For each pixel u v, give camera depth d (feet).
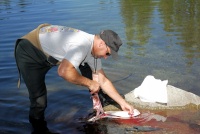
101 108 13.09
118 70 17.66
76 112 13.30
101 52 10.94
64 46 11.05
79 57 10.66
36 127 12.05
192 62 18.48
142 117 12.91
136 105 13.98
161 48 21.31
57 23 28.68
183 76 16.47
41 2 40.83
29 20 30.27
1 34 25.39
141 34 24.86
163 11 33.50
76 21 29.40
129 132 11.73
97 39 10.91
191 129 11.80
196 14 31.40
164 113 13.20
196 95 14.08
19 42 12.03
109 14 32.50
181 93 14.05
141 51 20.83
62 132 11.79
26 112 13.28
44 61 11.75
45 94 12.68
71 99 14.46
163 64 18.34
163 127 12.01
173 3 37.86
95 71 12.68
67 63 10.59
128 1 40.14
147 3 38.37
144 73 17.11
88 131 11.87
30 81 12.16
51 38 11.35
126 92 14.96
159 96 13.87
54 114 13.17
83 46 10.71
